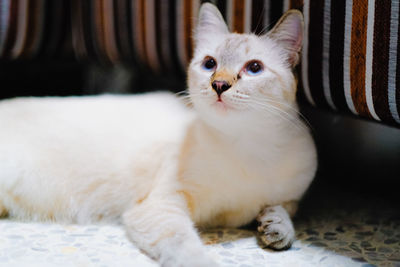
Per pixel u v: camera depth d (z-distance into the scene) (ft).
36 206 2.16
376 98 1.98
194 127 2.14
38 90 3.14
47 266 1.86
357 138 2.48
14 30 2.73
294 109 2.12
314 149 2.16
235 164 2.04
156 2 2.56
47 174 2.15
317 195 2.48
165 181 2.06
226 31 2.17
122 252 1.95
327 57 2.10
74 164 2.16
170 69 2.68
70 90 3.22
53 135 2.18
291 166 2.08
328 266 1.92
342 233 2.14
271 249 2.01
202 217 2.10
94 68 3.19
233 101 1.95
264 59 2.03
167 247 1.89
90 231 2.10
